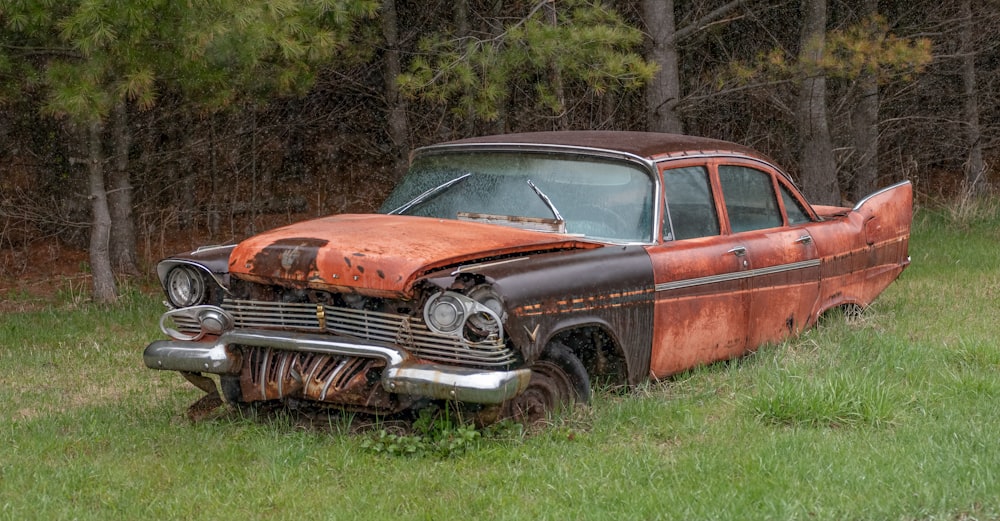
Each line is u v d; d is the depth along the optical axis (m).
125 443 5.48
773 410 5.73
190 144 14.07
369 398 5.25
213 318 5.63
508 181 6.38
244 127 15.11
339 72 14.14
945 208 16.12
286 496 4.65
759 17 16.89
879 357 6.89
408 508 4.52
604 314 5.62
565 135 6.76
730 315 6.54
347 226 5.81
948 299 9.42
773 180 7.23
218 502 4.57
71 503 4.62
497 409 5.21
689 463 4.95
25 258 13.77
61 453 5.36
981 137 19.02
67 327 9.42
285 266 5.37
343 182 17.59
